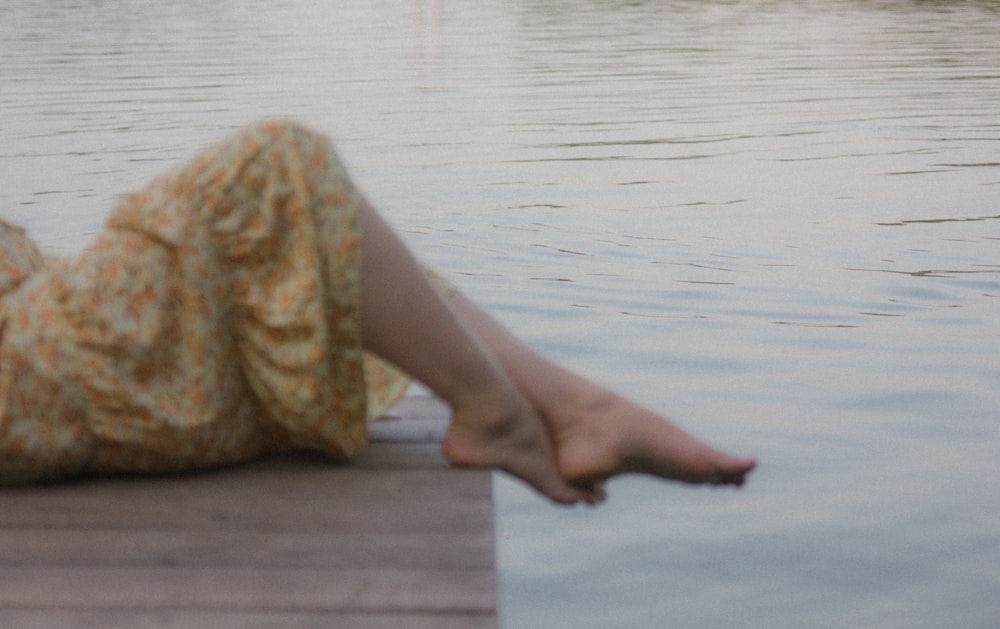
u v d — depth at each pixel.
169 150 8.52
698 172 8.01
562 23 20.44
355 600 2.05
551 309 5.08
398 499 2.46
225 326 2.45
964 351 4.58
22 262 2.57
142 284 2.37
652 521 3.29
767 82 12.74
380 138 9.23
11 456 2.41
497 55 15.49
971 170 7.98
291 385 2.46
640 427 2.59
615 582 2.97
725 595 2.91
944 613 2.82
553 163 8.31
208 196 2.38
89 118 10.03
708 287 5.38
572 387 2.63
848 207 6.94
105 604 2.04
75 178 7.56
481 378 2.52
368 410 2.75
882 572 3.01
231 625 1.97
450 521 2.36
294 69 13.73
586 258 5.86
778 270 5.64
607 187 7.51
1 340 2.37
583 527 3.26
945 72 13.36
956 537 3.18
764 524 3.25
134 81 12.51
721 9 23.12
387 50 16.03
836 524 3.25
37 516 2.37
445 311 2.49
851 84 12.48
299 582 2.12
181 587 2.10
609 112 10.70
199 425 2.44
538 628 2.76
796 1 25.00
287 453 2.72
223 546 2.25
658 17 21.48
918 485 3.47
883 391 4.18
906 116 10.33
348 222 2.39
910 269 5.66
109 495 2.48
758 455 3.68
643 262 5.78
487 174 7.89
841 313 5.03
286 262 2.41
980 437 3.81
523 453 2.60
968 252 5.95
